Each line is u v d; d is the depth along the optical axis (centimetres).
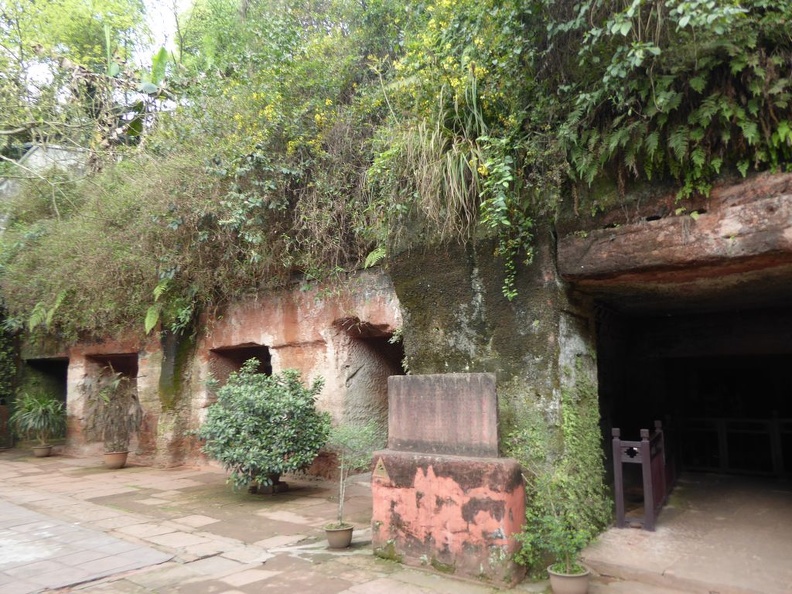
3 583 450
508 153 496
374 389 866
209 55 1166
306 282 846
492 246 513
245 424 721
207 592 429
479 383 468
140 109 1261
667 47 397
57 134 1365
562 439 468
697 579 404
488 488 439
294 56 873
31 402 1298
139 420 1096
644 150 429
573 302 512
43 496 811
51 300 1152
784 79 365
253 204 773
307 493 783
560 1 447
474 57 530
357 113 781
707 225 406
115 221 992
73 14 1420
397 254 580
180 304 991
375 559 498
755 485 665
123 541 568
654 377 743
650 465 518
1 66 1081
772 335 663
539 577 439
